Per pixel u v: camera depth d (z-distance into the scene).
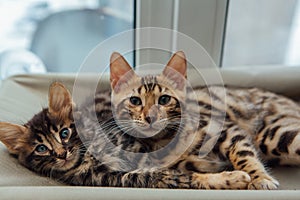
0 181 0.53
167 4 0.76
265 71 0.78
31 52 0.96
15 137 0.57
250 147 0.61
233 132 0.62
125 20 0.88
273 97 0.72
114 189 0.49
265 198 0.48
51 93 0.58
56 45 0.95
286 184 0.60
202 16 0.77
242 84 0.76
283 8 0.93
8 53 0.95
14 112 0.65
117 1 0.87
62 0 0.93
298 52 1.00
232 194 0.49
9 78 0.74
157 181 0.55
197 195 0.49
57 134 0.56
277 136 0.64
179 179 0.55
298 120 0.66
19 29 0.95
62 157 0.56
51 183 0.55
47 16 0.94
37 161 0.56
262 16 0.91
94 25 0.92
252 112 0.68
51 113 0.58
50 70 0.95
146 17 0.77
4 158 0.57
